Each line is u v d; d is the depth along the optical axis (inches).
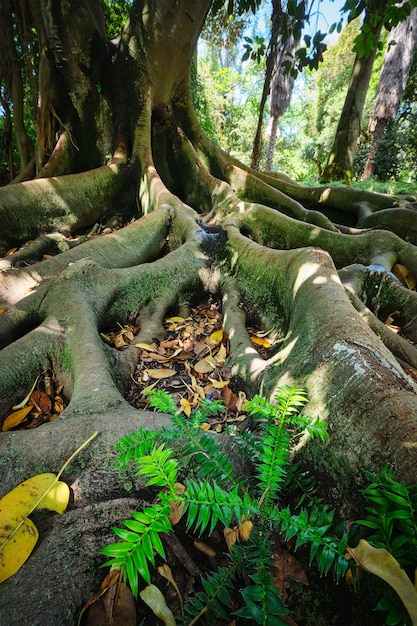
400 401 46.7
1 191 145.6
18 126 216.8
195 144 215.9
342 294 75.4
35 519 45.5
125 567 30.7
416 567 32.3
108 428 54.8
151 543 33.0
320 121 794.2
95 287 99.6
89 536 44.2
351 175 350.3
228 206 166.2
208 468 46.1
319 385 57.7
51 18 158.2
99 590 40.2
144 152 182.9
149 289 113.5
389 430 44.5
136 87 184.7
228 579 37.2
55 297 92.5
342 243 140.5
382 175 502.9
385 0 166.2
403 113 559.2
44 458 51.8
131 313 108.0
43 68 173.3
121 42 182.2
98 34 170.2
